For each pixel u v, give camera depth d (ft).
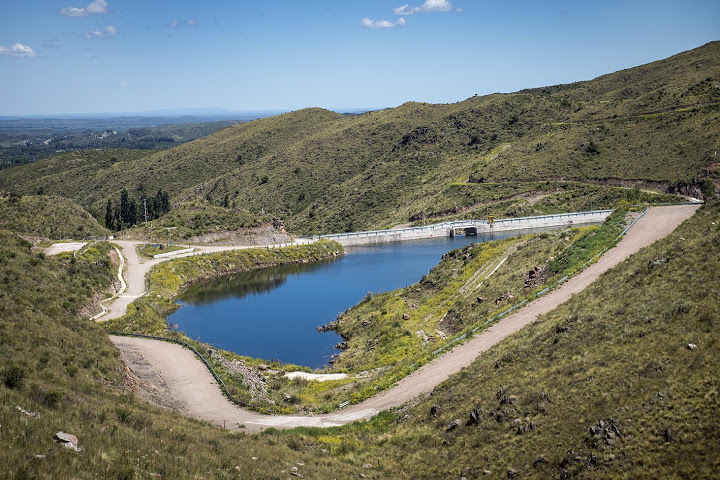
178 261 317.22
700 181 374.43
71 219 367.66
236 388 129.18
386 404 117.19
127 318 198.39
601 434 75.66
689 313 95.25
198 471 64.03
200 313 247.09
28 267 188.65
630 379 84.79
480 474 79.77
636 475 67.56
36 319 119.24
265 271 344.08
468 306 177.37
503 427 88.43
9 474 48.03
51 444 57.00
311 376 153.58
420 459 88.99
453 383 113.29
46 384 83.61
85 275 237.66
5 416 60.80
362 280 308.40
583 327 108.37
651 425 73.56
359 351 179.01
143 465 60.95
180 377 133.59
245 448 82.43
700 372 78.89
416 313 196.44
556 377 95.04
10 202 362.12
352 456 92.12
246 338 208.03
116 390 102.01
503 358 111.55
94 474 54.08
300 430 104.73
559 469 74.33
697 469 64.90
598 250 171.22
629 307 107.24
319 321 231.71
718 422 69.67
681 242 125.39
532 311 142.92
